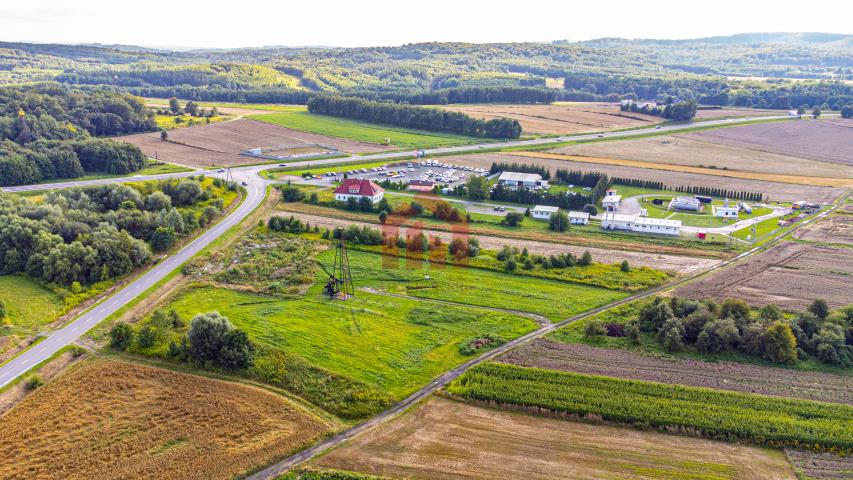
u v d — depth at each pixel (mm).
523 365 92625
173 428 76688
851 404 83250
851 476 69812
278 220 156750
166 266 131500
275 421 78625
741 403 82375
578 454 73188
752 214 177375
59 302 110875
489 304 114438
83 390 83938
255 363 90750
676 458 72750
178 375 88062
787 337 94625
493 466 70938
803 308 112250
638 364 93562
